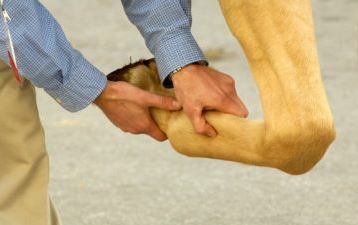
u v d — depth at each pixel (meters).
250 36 4.17
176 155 8.96
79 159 8.98
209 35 14.12
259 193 8.03
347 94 11.09
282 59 4.09
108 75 4.58
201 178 8.40
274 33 4.11
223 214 7.63
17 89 4.56
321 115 4.03
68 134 9.70
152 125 4.56
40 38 4.32
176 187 8.20
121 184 8.30
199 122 4.37
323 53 12.87
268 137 4.11
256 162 4.27
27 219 4.64
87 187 8.24
